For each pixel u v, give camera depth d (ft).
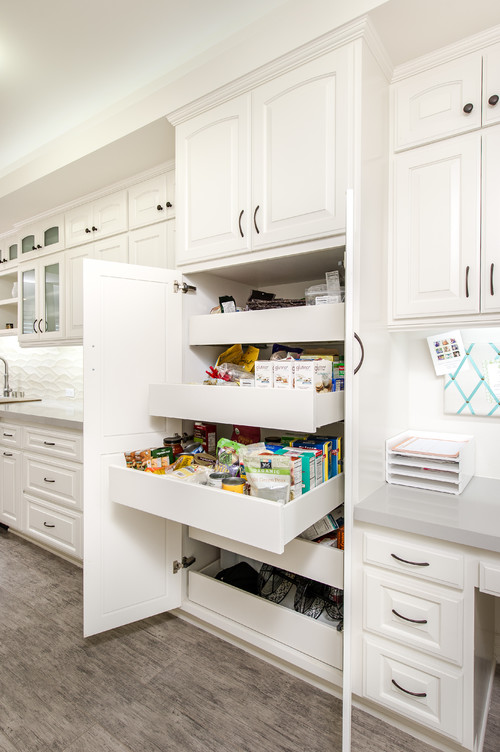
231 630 5.47
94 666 5.19
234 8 4.98
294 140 4.61
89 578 5.18
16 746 4.08
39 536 8.25
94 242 8.54
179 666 5.22
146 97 5.92
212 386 4.73
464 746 3.78
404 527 3.97
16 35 5.39
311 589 5.44
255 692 4.81
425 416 5.83
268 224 4.84
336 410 4.40
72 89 6.54
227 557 6.68
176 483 4.41
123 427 5.39
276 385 4.34
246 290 6.93
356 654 4.40
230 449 4.83
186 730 4.28
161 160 7.02
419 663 4.00
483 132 4.33
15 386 12.44
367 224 4.31
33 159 8.07
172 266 7.07
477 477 5.40
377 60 4.53
